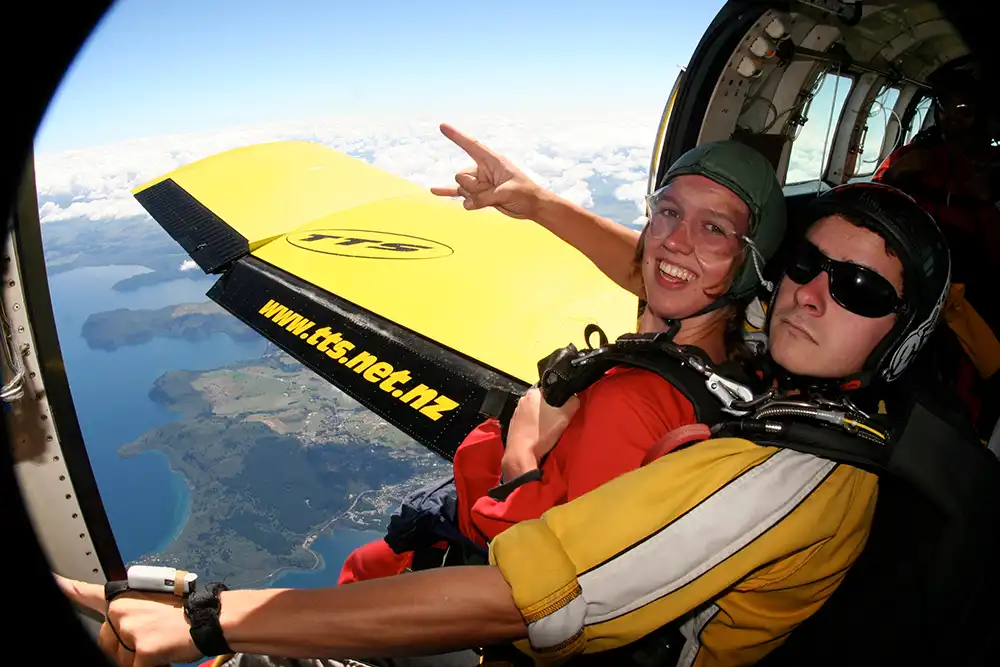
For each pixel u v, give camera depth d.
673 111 2.82
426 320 3.34
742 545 0.89
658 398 1.19
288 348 3.54
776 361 1.13
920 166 2.18
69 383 1.73
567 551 0.89
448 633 0.88
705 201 1.26
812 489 0.94
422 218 4.54
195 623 0.89
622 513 0.90
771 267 1.54
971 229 2.04
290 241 4.47
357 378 3.15
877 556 1.08
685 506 0.90
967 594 0.96
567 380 1.37
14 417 1.65
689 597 0.88
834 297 1.05
